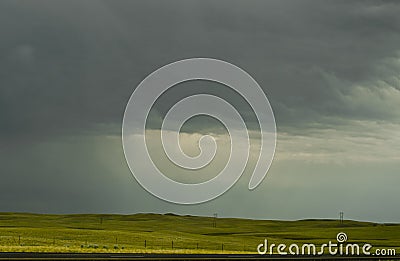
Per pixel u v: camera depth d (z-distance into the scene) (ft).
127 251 247.70
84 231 431.84
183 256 216.33
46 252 222.89
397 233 654.12
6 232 402.72
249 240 476.54
